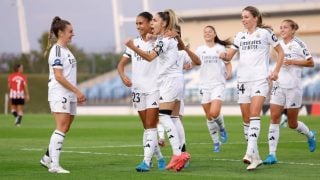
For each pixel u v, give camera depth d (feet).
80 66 224.53
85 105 202.28
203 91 71.15
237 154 62.80
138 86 50.24
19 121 121.70
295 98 58.29
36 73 239.91
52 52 49.14
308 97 178.40
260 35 51.26
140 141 80.12
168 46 48.80
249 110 52.75
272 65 160.97
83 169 50.57
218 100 70.03
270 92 56.90
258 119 50.55
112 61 222.28
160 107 49.55
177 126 51.70
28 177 45.98
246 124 53.67
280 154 62.08
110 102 205.26
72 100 49.80
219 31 239.09
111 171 49.08
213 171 49.14
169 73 49.37
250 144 49.88
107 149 67.92
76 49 224.33
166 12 49.44
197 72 193.16
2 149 68.33
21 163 54.90
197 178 44.83
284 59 57.16
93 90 210.59
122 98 204.44
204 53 71.26
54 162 48.85
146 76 50.08
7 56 243.81
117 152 64.44
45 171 49.47
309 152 63.93
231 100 181.47
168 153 63.57
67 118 49.67
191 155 61.82
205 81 71.15
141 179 44.52
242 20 51.80
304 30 223.92
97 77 216.74
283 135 87.86
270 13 228.22
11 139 84.48
